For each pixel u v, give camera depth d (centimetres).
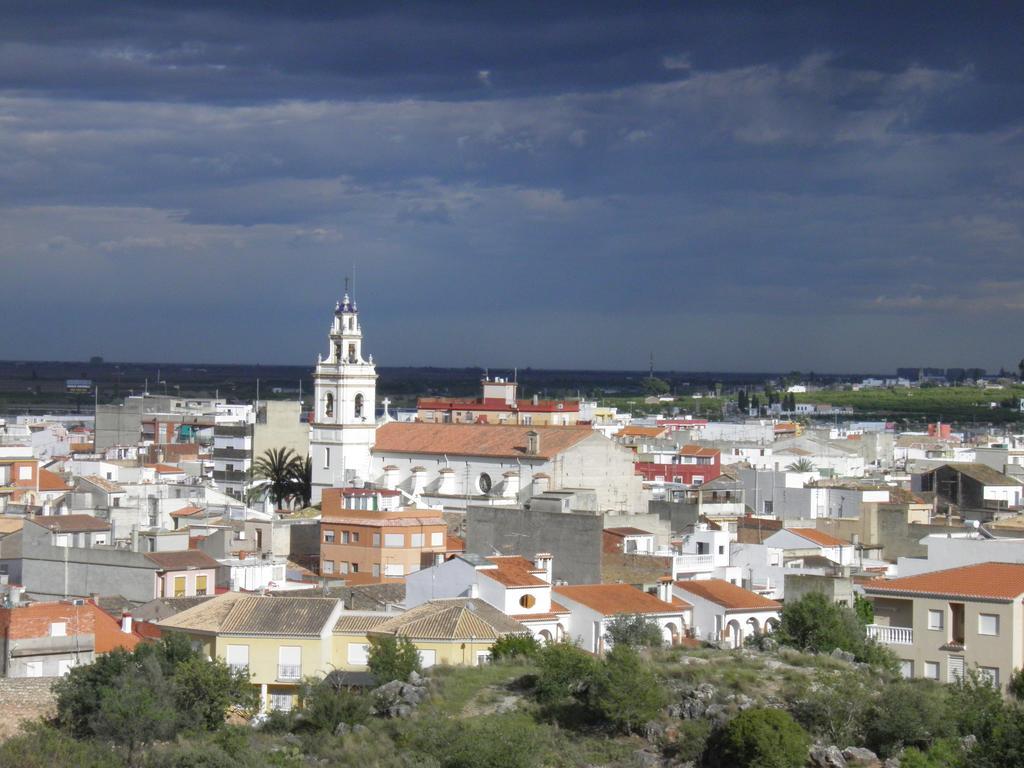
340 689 12988
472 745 11231
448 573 15812
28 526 18938
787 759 10781
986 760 10231
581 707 12100
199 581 17662
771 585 18475
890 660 13012
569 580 18025
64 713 12356
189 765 11356
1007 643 12569
